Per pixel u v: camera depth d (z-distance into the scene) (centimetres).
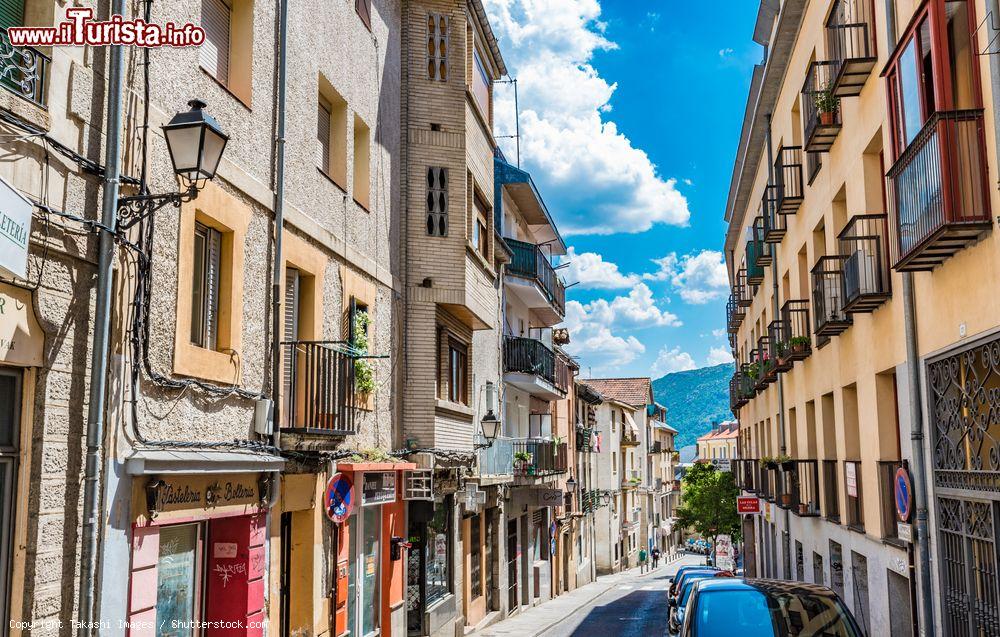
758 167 2603
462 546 1997
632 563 5978
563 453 3027
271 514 1034
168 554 848
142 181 772
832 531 1625
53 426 664
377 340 1466
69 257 686
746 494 2920
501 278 2470
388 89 1577
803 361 1880
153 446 790
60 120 676
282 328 1085
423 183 1639
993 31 773
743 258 3228
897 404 1234
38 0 667
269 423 1022
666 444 8175
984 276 826
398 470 1425
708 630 830
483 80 1920
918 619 1070
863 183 1268
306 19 1204
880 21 1171
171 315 835
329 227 1264
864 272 1195
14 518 633
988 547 852
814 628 823
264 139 1057
